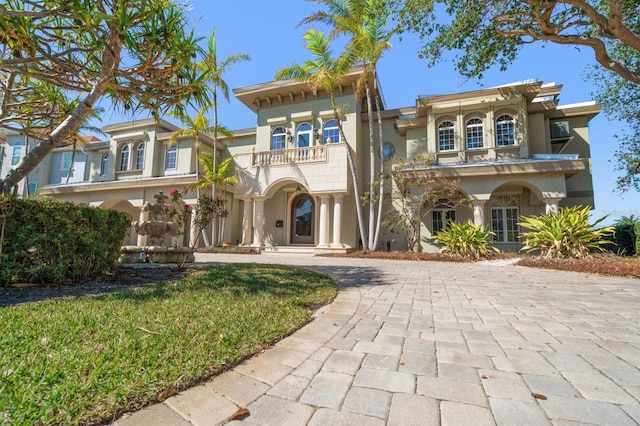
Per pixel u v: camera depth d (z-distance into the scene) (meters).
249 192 17.38
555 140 16.33
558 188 13.04
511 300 5.07
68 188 20.47
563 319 3.96
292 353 2.77
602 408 1.92
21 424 1.53
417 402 1.98
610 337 3.26
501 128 15.42
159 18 5.47
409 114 18.36
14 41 4.96
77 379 1.97
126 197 19.41
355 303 4.79
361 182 18.36
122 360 2.29
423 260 12.29
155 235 8.86
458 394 2.08
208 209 7.86
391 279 7.30
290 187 18.84
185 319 3.39
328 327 3.56
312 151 16.48
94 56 6.05
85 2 4.66
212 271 7.09
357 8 13.70
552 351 2.87
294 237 18.94
